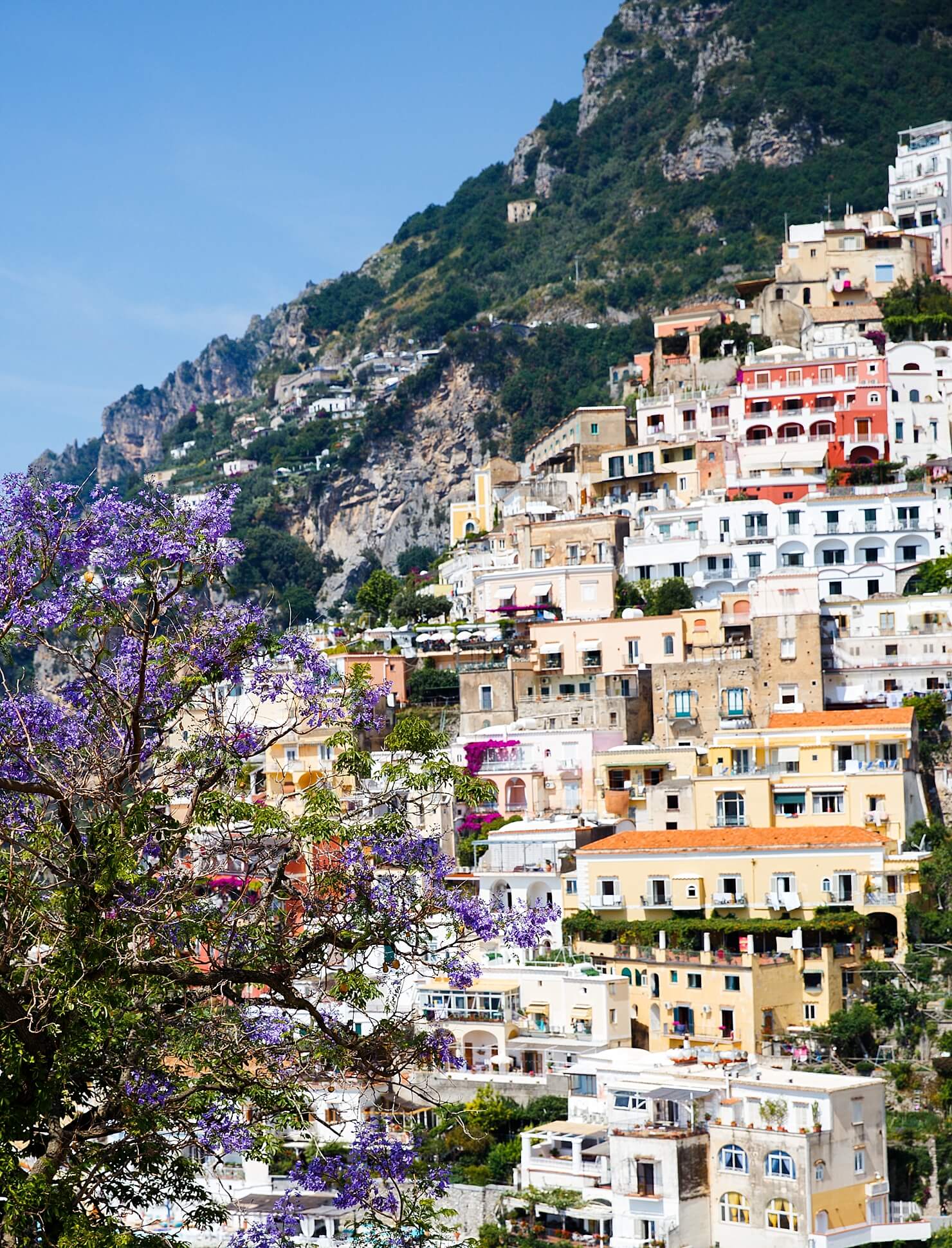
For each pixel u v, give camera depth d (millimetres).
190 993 44500
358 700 48969
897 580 175625
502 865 140375
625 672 163875
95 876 42969
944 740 147875
